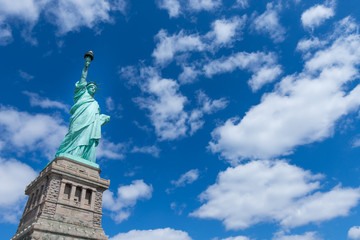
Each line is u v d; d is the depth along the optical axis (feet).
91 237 222.28
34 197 251.39
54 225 210.38
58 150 278.05
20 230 232.53
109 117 318.04
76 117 289.12
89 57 334.03
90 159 277.03
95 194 251.80
